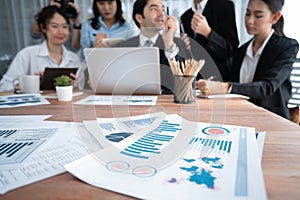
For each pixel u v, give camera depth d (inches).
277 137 19.3
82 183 12.4
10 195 11.4
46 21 70.2
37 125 24.1
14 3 96.3
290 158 15.1
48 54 72.1
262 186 11.5
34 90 50.2
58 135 20.3
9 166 14.5
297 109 51.3
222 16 68.9
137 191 11.3
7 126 23.9
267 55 53.0
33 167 14.4
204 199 10.6
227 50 60.8
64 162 14.9
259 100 49.2
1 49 99.7
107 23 76.0
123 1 87.2
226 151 16.0
